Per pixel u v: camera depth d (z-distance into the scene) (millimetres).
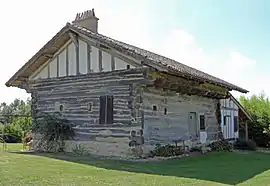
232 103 24922
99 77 15375
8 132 24969
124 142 14391
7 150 16859
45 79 17391
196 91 18094
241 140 23703
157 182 8508
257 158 16344
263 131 26547
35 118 17547
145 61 13695
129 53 14070
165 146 15258
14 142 24922
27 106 27875
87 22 17562
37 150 16812
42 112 17359
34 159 12508
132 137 14195
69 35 16016
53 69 17109
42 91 17469
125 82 14539
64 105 16531
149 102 14906
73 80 16281
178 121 17062
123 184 8125
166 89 16094
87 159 13148
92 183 8148
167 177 9359
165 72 13773
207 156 16188
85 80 15852
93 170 10195
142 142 14141
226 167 12414
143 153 14141
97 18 17562
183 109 17672
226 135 23328
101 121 15172
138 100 14281
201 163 13359
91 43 15703
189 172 10625
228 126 23891
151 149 14719
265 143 26969
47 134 16297
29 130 20266
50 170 9930
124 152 14328
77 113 16016
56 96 16875
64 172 9641
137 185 8062
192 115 18719
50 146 16516
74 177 8891
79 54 16109
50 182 8133
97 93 15406
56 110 16812
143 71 14031
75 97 16156
